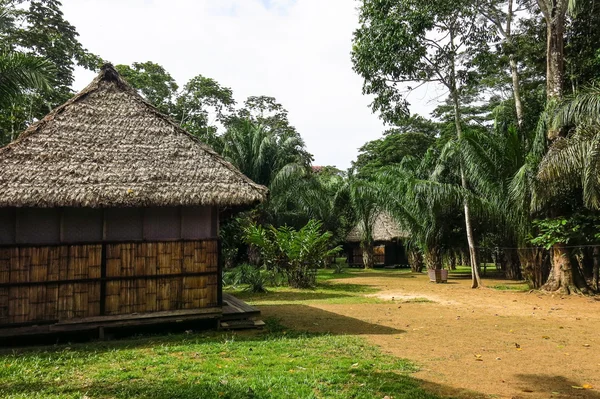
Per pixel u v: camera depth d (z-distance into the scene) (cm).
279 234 1670
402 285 1756
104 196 725
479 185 1592
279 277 1817
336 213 2906
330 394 459
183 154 838
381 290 1572
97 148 792
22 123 1936
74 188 720
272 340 729
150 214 810
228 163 862
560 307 1127
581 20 1652
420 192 1753
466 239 2117
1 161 719
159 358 609
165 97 3259
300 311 1052
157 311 782
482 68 1727
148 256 788
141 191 751
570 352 648
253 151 2531
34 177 713
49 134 783
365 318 952
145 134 845
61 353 646
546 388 488
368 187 2112
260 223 2509
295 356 621
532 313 1030
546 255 1545
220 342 717
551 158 1181
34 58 1093
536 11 1784
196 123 3338
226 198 788
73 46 2484
